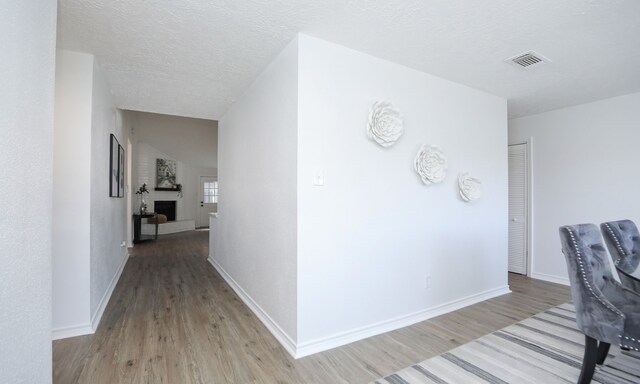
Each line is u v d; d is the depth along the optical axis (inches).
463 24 79.5
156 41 88.3
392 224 101.6
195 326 100.9
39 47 45.5
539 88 126.2
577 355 83.4
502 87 124.9
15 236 38.4
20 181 39.7
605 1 69.7
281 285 92.3
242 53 95.7
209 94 135.0
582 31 82.7
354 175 93.3
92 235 97.4
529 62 102.0
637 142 130.3
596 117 142.3
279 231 94.0
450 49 93.1
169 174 366.9
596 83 120.5
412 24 79.5
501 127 136.9
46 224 47.6
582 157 146.9
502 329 100.1
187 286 145.3
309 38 85.1
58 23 78.2
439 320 108.3
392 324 100.5
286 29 81.7
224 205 163.5
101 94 110.6
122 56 97.9
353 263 92.9
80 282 93.7
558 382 71.3
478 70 108.4
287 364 78.8
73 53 94.0
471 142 125.0
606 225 91.1
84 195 94.1
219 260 173.8
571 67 105.8
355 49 93.0
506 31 83.0
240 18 76.4
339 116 90.3
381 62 99.3
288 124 88.8
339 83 90.3
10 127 37.1
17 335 38.9
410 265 105.8
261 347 87.4
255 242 114.1
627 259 84.9
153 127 294.4
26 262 41.3
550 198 158.4
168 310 114.7
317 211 86.2
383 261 99.3
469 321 107.3
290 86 87.9
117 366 76.9
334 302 89.1
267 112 104.7
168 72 110.7
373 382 71.4
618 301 73.1
